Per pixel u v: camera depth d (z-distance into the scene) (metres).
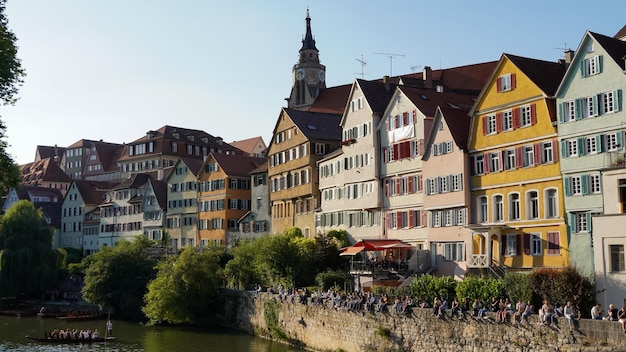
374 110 66.38
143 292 78.56
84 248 131.62
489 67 94.38
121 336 64.25
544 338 34.31
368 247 57.28
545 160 48.50
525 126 50.09
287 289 59.94
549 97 48.19
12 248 90.38
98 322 75.62
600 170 40.81
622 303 38.19
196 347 56.72
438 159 57.53
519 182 50.28
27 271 89.88
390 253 63.69
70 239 136.25
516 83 50.97
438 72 98.75
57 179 174.25
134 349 56.97
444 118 56.84
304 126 80.38
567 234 46.44
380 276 57.94
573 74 46.50
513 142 51.00
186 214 105.25
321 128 81.31
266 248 65.31
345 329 48.00
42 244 92.44
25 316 82.06
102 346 58.69
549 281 38.75
